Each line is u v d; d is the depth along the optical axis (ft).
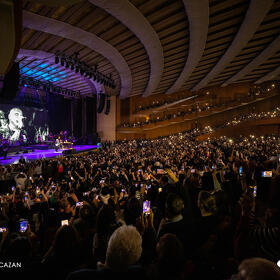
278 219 5.83
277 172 14.97
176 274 4.42
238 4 42.78
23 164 43.27
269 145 66.59
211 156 43.39
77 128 108.27
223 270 6.51
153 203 14.39
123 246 4.25
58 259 5.31
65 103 103.65
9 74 33.09
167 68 68.33
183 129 128.88
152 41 46.78
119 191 19.85
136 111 110.83
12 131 77.30
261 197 14.94
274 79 110.83
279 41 60.85
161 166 30.63
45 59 52.26
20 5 13.47
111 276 4.06
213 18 45.14
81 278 3.99
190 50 55.83
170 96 121.19
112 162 39.06
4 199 19.49
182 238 6.52
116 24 39.01
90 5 31.86
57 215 12.38
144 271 4.25
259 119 106.52
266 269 2.79
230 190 15.47
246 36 53.72
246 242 6.73
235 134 113.70
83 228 8.89
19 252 5.21
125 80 69.72
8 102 76.18
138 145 85.46
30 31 37.81
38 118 89.30
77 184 23.85
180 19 42.93
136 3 34.01
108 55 49.47
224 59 68.28
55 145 82.69
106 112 90.63
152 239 8.98
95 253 7.18
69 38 39.93
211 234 6.93
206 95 122.83
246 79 111.04
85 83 78.33
